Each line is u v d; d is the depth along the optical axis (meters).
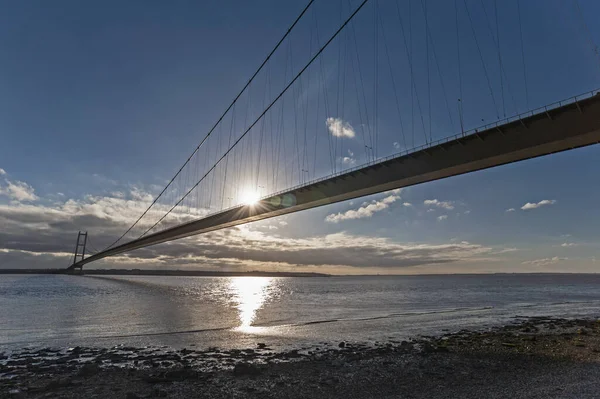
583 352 15.40
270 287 118.69
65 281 146.50
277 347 18.31
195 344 19.33
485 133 24.58
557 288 104.50
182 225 69.81
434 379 11.20
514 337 19.69
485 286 120.94
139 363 14.27
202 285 133.25
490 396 9.48
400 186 31.34
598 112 20.17
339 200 37.03
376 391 10.01
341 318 32.31
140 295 66.06
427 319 31.36
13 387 10.59
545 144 22.33
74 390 10.16
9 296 61.00
